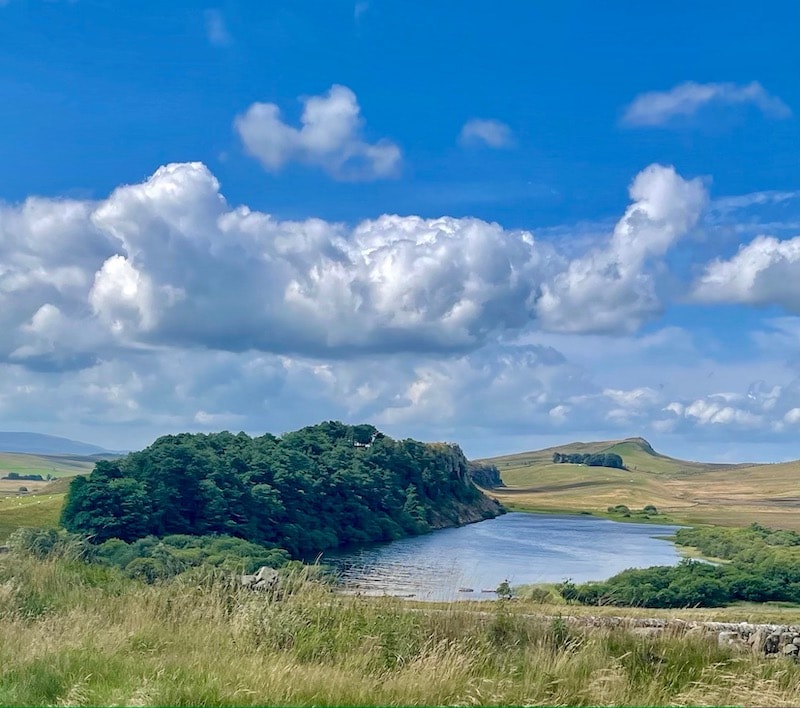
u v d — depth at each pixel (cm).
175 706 791
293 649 1076
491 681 947
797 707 947
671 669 1110
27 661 929
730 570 5206
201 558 4475
